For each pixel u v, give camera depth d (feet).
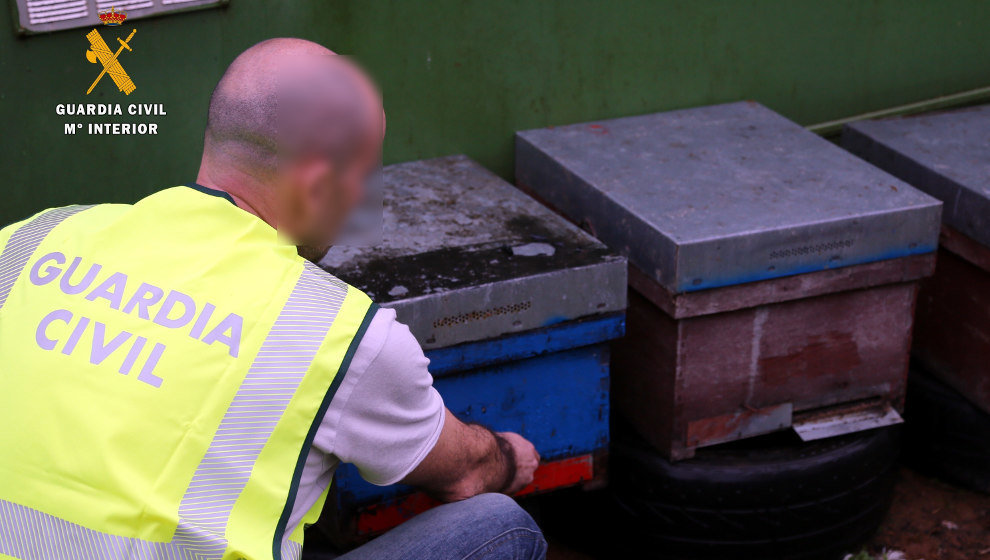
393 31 8.44
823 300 7.25
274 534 3.89
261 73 4.19
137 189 7.80
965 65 10.61
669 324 6.98
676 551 7.68
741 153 8.41
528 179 8.89
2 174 7.18
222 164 4.28
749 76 9.92
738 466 7.40
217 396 3.80
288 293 4.03
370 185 4.48
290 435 3.91
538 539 5.20
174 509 3.70
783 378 7.39
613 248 7.45
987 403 8.48
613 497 7.74
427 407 4.50
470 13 8.65
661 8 9.32
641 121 9.37
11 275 4.17
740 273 6.78
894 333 7.60
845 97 10.34
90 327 3.88
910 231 7.18
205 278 3.98
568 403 6.86
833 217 6.95
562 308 6.49
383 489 6.36
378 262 6.51
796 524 7.59
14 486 3.70
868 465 7.68
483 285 6.18
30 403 3.76
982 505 8.75
